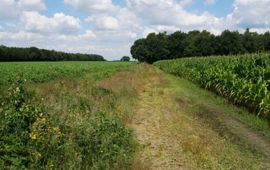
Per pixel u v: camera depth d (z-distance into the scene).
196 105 17.86
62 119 8.91
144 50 116.19
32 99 10.38
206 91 23.78
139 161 8.27
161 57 114.00
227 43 71.81
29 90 12.41
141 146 9.85
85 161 7.50
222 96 20.38
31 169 6.50
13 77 23.22
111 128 9.80
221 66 22.61
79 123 8.79
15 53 93.06
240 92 16.64
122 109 14.27
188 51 86.56
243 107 16.80
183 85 28.84
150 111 15.91
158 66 73.75
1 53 88.75
